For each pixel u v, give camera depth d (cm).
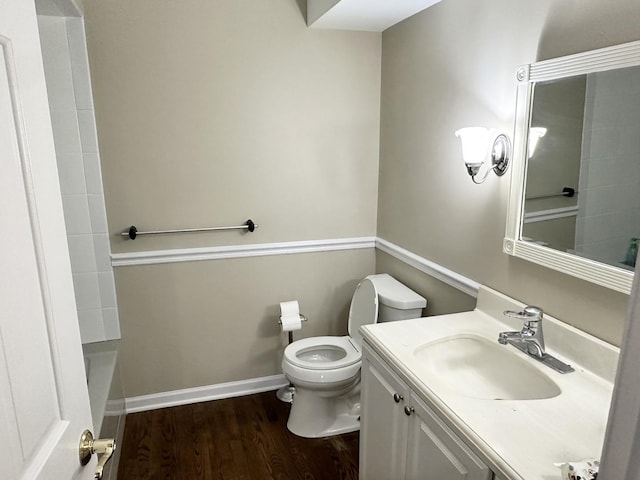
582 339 150
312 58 264
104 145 242
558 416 125
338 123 277
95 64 233
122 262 257
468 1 194
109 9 229
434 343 172
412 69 242
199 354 283
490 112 186
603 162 139
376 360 175
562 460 108
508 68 175
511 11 172
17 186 75
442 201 224
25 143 78
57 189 91
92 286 256
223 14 245
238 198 269
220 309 281
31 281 79
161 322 272
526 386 156
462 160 206
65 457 88
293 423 257
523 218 171
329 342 270
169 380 281
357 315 270
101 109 238
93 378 235
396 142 265
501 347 165
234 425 264
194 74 247
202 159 258
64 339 91
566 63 147
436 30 218
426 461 144
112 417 229
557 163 154
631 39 130
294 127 270
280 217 279
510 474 105
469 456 121
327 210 287
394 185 271
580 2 144
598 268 141
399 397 158
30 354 78
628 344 57
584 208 146
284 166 273
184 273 270
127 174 249
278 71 260
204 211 265
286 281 290
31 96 81
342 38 266
